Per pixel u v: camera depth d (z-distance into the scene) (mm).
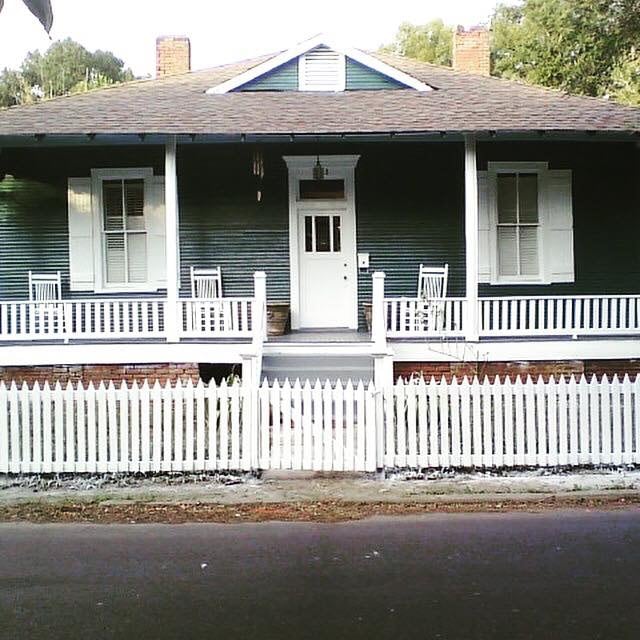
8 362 13188
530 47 32562
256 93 16203
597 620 5387
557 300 14070
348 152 15719
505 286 15750
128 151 15633
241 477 9602
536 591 5938
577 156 15773
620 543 7152
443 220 15844
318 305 15938
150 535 7570
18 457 9508
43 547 7195
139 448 9617
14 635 5215
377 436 9641
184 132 12789
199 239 15789
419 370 13195
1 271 15742
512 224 15750
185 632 5258
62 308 13961
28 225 15711
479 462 9633
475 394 9617
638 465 9820
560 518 8023
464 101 15094
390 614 5527
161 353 13219
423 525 7812
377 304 12578
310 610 5613
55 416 9547
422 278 15594
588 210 15805
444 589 6000
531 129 12844
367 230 15859
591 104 15078
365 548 7066
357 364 12938
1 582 6246
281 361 12984
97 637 5188
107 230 15711
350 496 8828
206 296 15656
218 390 9609
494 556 6793
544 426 9664
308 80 16422
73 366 13258
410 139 14102
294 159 15680
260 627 5328
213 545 7215
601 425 9703
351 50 16375
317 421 9609
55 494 9008
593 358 13297
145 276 15750
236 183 15781
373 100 15328
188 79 18375
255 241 15836
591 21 29422
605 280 15844
